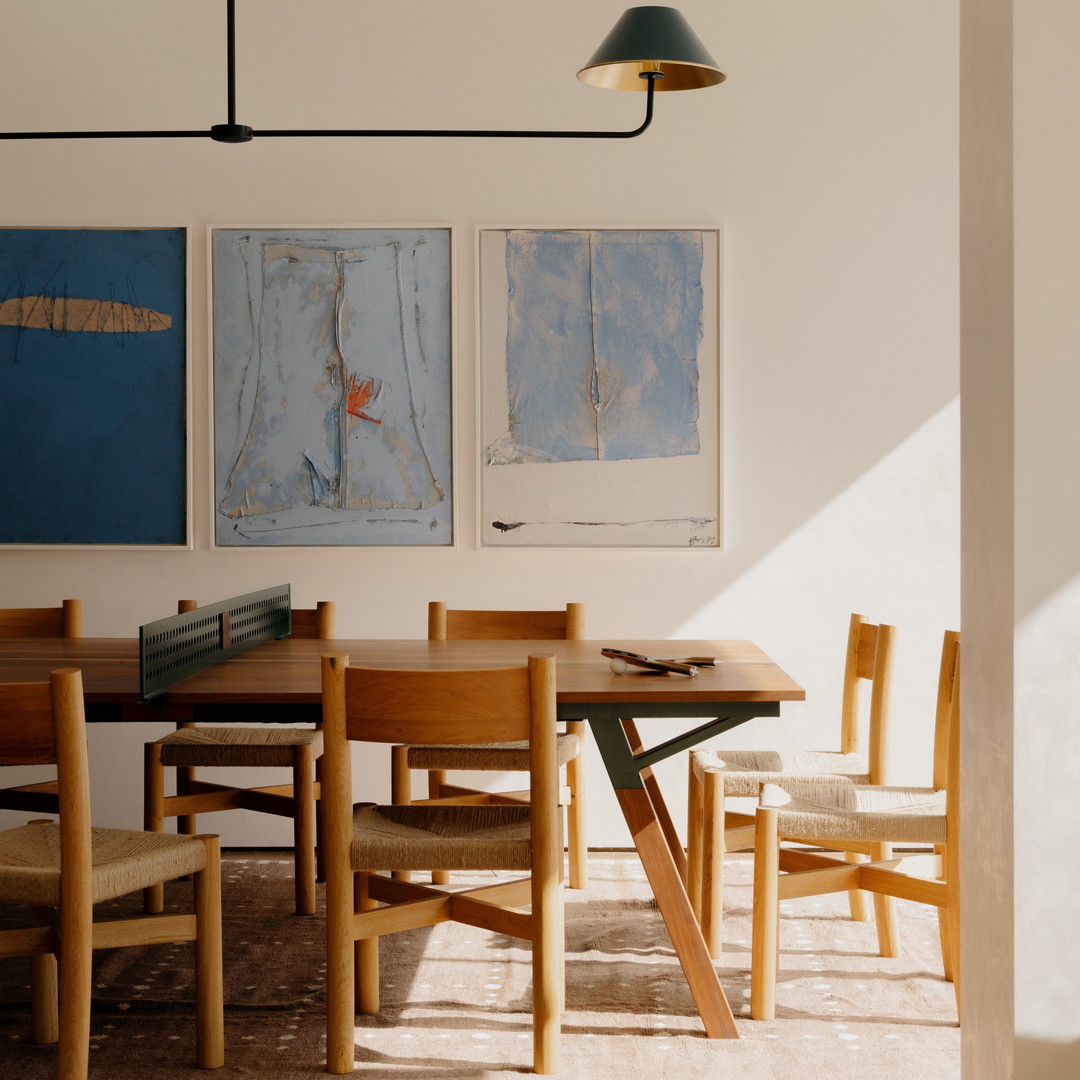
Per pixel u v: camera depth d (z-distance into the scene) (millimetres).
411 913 2375
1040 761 1719
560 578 4066
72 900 2107
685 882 3330
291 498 4043
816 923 3250
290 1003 2691
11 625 3480
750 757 3152
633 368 4012
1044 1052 1726
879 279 4027
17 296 4012
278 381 4023
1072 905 1719
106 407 4027
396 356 4023
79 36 4023
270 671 2660
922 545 4047
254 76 4031
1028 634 1715
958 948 2609
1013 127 1694
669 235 3998
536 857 2277
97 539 4043
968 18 1896
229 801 3357
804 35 4023
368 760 4055
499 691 2232
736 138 4023
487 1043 2473
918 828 2570
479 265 4004
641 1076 2318
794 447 4043
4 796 3004
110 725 4070
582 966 2904
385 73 4039
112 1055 2428
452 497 4039
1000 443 1769
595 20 4023
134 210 4023
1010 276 1715
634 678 2529
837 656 4062
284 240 4008
